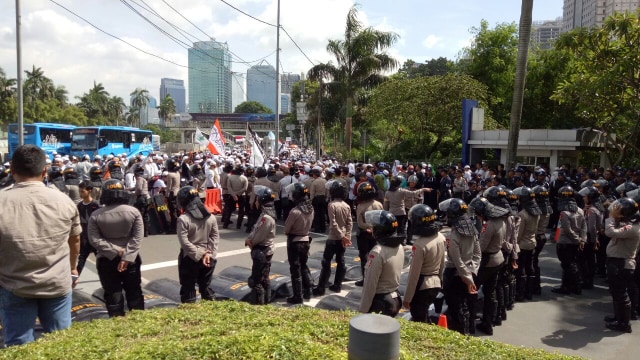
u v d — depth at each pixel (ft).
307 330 11.04
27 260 11.21
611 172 46.06
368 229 27.66
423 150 96.17
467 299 20.47
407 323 13.16
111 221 18.07
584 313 24.14
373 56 94.53
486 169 57.06
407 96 88.74
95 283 26.08
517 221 24.61
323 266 25.62
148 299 21.66
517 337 21.09
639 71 50.78
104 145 103.60
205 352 8.80
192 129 233.96
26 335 11.43
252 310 13.75
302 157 109.91
